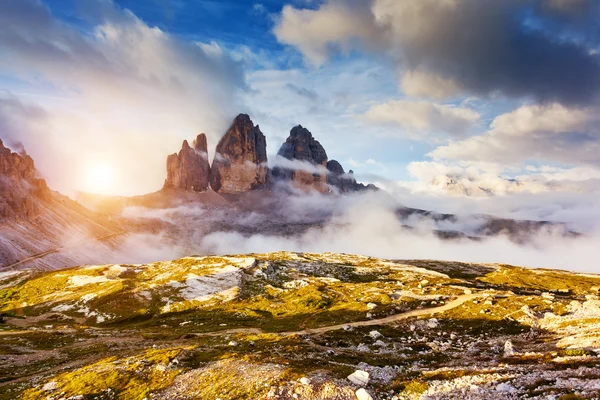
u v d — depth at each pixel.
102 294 165.00
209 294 169.00
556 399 31.66
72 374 58.72
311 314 135.50
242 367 56.28
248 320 133.25
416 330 102.81
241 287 180.00
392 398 42.22
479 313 115.12
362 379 48.59
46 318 141.75
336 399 42.62
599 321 80.75
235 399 43.97
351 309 134.62
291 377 49.41
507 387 37.50
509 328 97.50
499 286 191.75
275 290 175.88
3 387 57.34
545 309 113.75
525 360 51.34
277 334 100.06
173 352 67.31
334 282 189.50
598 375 36.38
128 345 93.44
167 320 138.00
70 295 169.50
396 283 184.88
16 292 179.62
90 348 89.62
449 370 51.00
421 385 44.41
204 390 47.94
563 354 50.09
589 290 188.50
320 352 73.81
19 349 88.19
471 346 81.81
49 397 50.19
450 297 145.88
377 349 84.44
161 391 49.25
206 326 125.06
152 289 172.12
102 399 48.03
